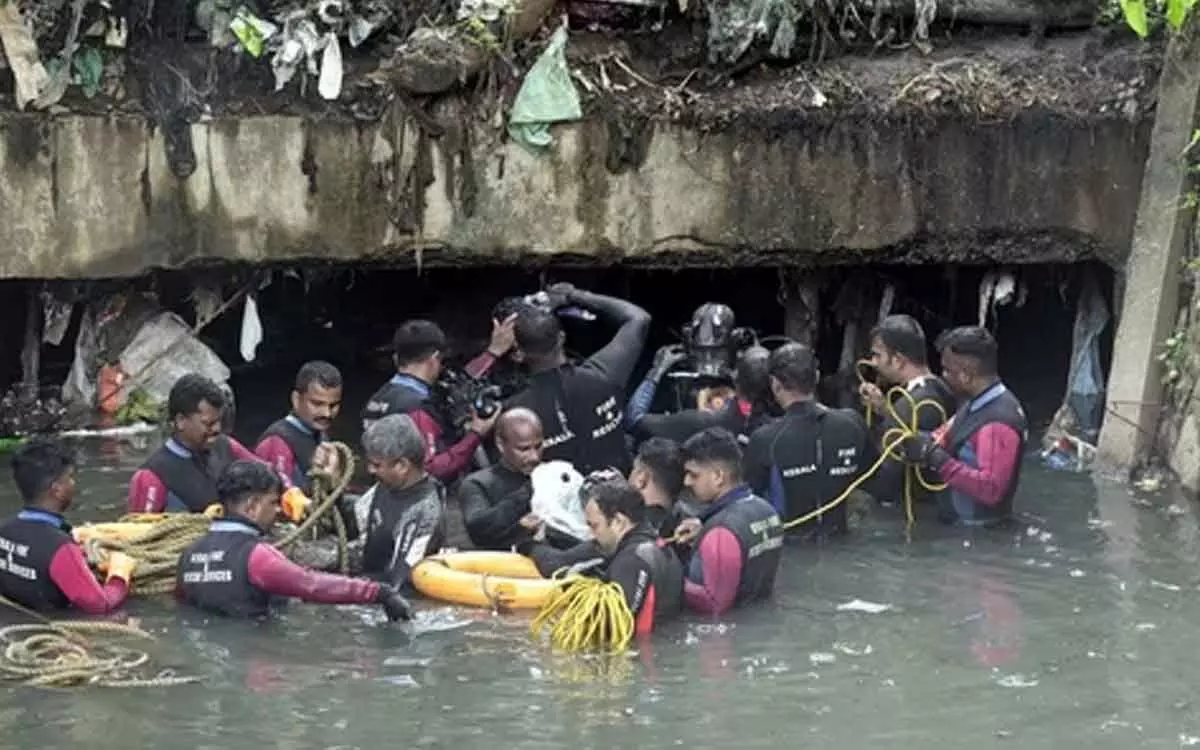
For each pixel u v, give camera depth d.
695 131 11.04
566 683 6.91
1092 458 10.62
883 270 12.50
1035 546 8.79
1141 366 10.34
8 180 10.46
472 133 10.85
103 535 8.05
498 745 6.31
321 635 7.45
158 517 8.26
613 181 11.03
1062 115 11.19
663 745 6.32
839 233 11.29
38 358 11.61
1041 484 10.08
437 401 9.20
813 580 8.20
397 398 9.11
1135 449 10.23
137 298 11.59
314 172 10.80
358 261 10.99
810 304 12.29
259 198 10.79
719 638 7.41
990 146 11.26
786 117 11.08
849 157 11.21
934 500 9.54
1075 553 8.67
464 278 13.54
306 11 10.58
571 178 10.98
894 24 11.45
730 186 11.16
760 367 9.03
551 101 10.77
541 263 11.14
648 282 13.58
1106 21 11.36
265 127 10.73
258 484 7.72
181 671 7.03
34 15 10.23
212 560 7.65
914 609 7.81
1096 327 11.77
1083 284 11.84
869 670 7.07
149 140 10.62
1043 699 6.76
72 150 10.52
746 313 13.59
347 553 8.22
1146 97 11.08
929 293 12.94
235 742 6.34
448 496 9.39
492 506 8.36
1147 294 10.45
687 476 7.86
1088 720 6.56
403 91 10.70
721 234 11.21
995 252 11.44
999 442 8.95
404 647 7.31
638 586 7.37
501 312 9.50
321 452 8.48
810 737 6.39
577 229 11.05
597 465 8.90
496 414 9.06
